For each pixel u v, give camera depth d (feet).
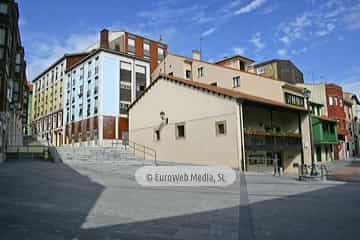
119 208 26.14
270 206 27.37
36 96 187.01
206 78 100.78
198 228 19.85
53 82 161.68
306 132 90.27
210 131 69.56
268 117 88.74
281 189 38.73
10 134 90.53
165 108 82.69
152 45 154.92
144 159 81.66
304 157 89.35
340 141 118.42
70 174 50.52
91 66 124.26
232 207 26.91
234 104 65.16
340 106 133.18
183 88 77.66
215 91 69.21
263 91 93.81
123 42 143.74
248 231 19.10
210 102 70.44
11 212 23.38
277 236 18.02
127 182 44.29
